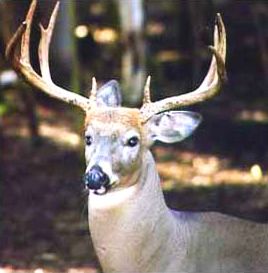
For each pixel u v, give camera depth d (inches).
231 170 676.1
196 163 696.4
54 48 848.3
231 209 589.3
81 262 523.2
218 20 344.5
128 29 815.7
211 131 759.1
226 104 823.1
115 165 327.9
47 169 694.5
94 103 348.5
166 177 669.3
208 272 348.5
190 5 893.8
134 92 799.7
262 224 360.5
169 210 346.6
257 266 353.1
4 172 689.6
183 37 952.3
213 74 357.4
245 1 969.5
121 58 888.9
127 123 333.7
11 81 825.5
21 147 742.5
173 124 346.6
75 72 730.8
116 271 339.0
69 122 799.1
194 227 349.7
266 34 947.3
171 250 342.6
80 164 700.7
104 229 335.9
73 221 590.6
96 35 981.8
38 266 518.0
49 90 355.3
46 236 565.6
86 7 1008.9
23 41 358.3
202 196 619.8
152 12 1060.5
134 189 334.3
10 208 618.8
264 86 868.6
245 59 922.1
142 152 335.9
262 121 775.7
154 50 969.5
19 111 815.7
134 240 335.9
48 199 634.8
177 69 911.7
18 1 804.6
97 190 325.1
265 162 691.4
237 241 353.1
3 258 530.6
